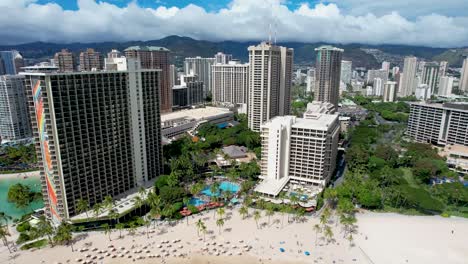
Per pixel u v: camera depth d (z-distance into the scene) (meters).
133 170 196.25
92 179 169.38
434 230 161.25
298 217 173.25
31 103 151.88
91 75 160.12
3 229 157.25
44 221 150.38
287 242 151.00
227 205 187.62
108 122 173.88
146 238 154.00
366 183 198.62
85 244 148.88
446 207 185.25
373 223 167.50
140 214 177.75
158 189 195.75
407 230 161.25
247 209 174.25
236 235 156.38
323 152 197.50
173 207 174.12
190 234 157.38
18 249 145.25
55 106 146.38
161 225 166.12
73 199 161.50
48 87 143.38
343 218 159.00
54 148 151.88
